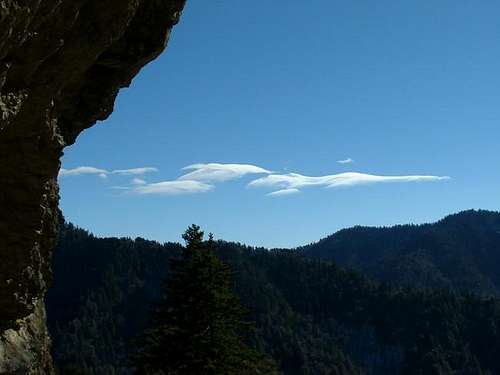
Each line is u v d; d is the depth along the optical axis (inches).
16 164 440.5
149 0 478.3
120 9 405.1
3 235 461.7
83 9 389.4
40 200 466.6
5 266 474.9
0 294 488.7
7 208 455.8
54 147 453.1
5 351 503.5
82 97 501.0
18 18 317.1
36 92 402.0
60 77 408.5
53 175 468.8
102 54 485.1
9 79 373.1
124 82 521.3
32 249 485.1
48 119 432.8
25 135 427.8
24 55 362.6
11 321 512.1
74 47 398.6
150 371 1041.5
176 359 1026.7
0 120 380.2
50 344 608.1
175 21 510.3
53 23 360.5
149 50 505.0
